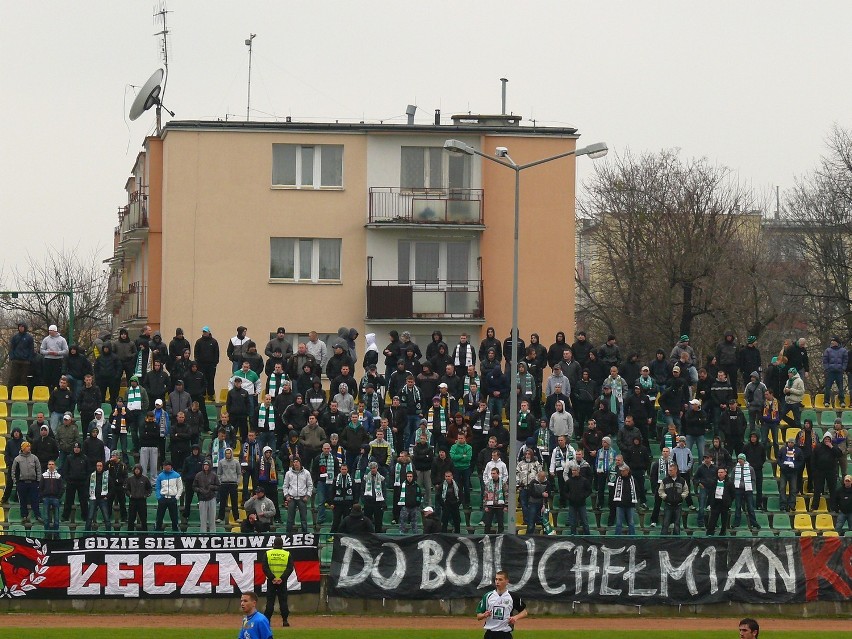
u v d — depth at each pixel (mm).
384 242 146750
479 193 146375
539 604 85500
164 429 101188
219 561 83562
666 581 86438
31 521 98812
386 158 146250
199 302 144750
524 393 108688
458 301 146375
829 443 103875
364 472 97188
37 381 117750
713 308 185375
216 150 145000
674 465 98625
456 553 85438
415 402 105312
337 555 84812
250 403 106812
